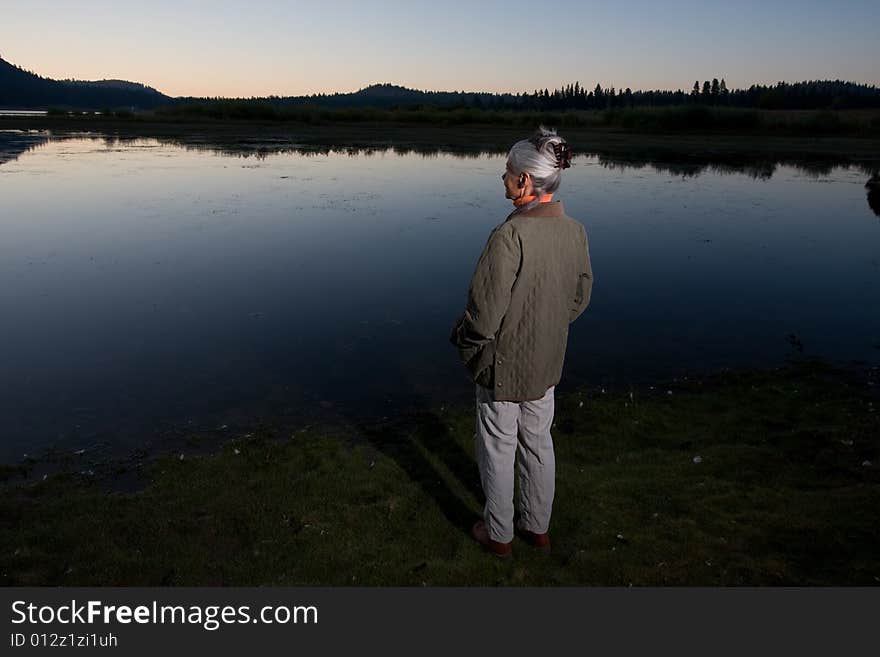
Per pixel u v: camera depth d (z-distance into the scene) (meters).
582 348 6.40
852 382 5.49
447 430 4.49
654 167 23.02
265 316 7.14
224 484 3.70
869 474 3.70
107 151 24.88
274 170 20.22
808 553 2.91
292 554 2.98
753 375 5.62
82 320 6.91
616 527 3.19
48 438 4.45
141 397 5.12
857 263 9.90
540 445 2.82
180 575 2.83
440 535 3.15
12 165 19.53
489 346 2.62
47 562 2.93
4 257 9.45
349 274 8.89
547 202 2.61
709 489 3.56
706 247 10.91
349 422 4.71
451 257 9.92
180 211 13.21
